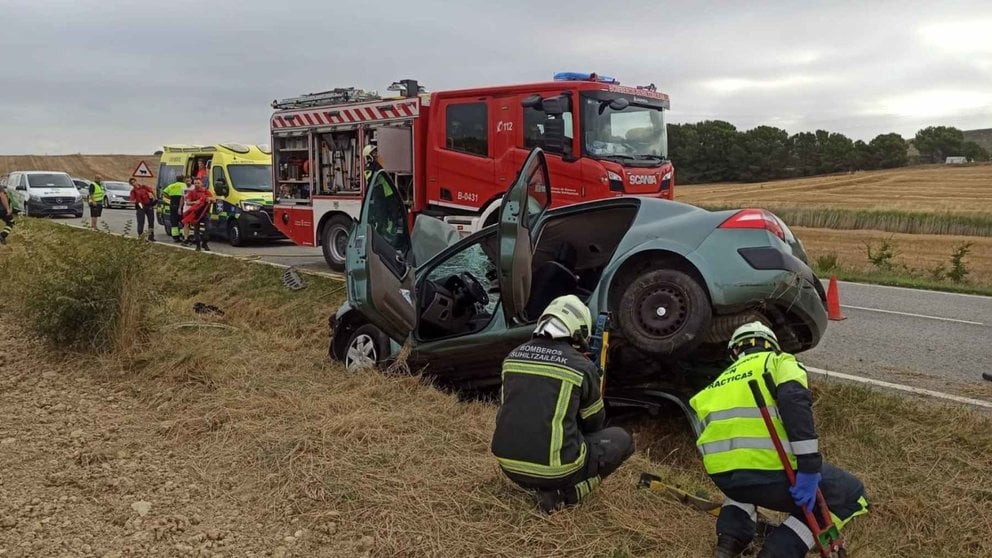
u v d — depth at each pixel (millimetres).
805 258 5484
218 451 4555
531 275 5535
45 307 6656
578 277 6215
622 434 4055
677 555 3484
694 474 4945
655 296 5121
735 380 3342
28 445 4676
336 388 5680
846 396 5688
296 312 9359
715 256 5016
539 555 3441
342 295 9555
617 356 5434
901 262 19984
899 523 4188
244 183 17156
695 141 87438
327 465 4234
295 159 13641
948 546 3979
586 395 3797
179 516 3785
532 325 5496
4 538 3541
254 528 3709
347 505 3850
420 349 6059
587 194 9680
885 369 7012
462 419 5090
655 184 10164
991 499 4328
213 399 5359
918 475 4598
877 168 91812
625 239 5395
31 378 6090
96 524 3709
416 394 5602
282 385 5676
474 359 5883
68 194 27797
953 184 60219
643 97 10438
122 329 6523
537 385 3736
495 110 10391
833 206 43594
